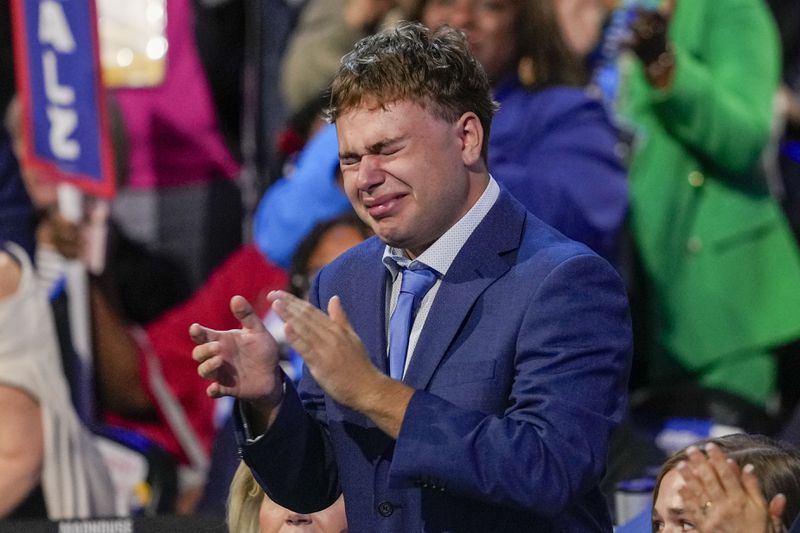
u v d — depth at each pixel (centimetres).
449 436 777
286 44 1972
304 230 1697
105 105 1695
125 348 1686
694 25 1786
